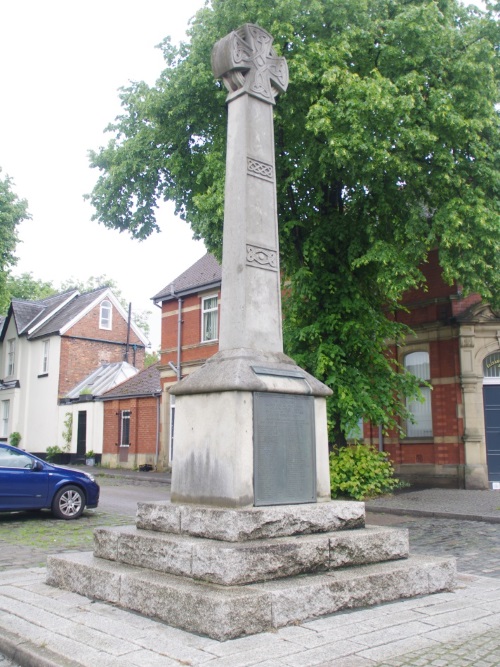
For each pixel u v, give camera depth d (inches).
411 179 585.3
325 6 580.1
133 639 188.1
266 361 267.6
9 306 1595.7
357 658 174.4
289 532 236.7
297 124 591.2
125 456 1192.8
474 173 582.6
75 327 1422.2
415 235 580.4
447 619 211.9
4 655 190.1
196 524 235.0
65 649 180.9
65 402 1360.7
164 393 1127.0
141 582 215.9
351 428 617.9
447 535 444.8
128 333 1486.2
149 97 676.1
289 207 656.4
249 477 240.2
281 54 582.9
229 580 204.8
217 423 248.2
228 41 298.7
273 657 173.2
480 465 745.6
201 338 1088.8
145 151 716.7
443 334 791.1
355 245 623.2
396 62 584.1
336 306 647.8
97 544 262.2
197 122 673.0
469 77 573.3
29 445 1449.3
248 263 279.0
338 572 230.4
